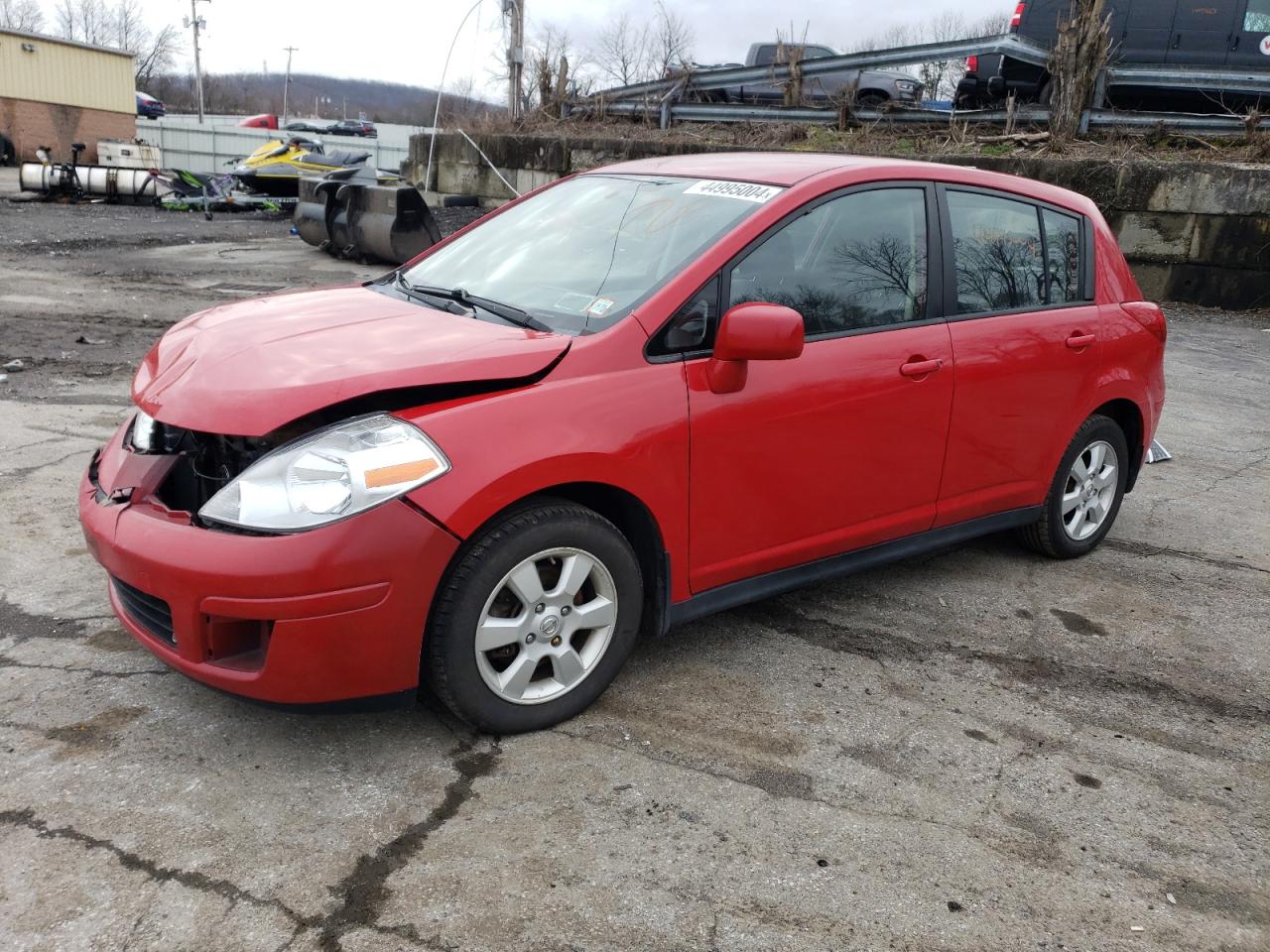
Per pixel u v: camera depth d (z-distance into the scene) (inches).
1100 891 100.3
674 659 141.3
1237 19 539.8
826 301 138.6
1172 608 170.4
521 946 87.7
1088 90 552.7
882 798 112.5
